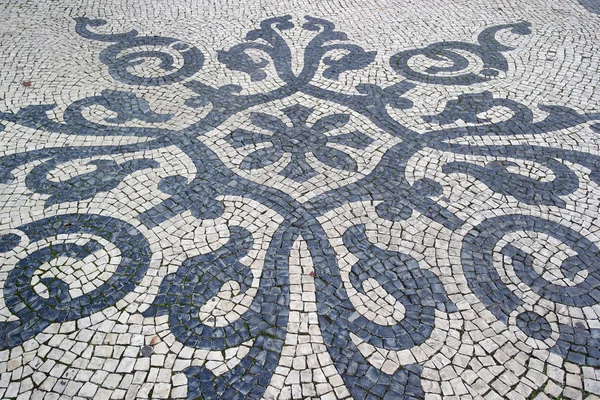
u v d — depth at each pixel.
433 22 7.14
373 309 3.47
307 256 3.82
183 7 7.45
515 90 5.73
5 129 5.02
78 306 3.45
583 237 4.01
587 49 6.54
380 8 7.49
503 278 3.68
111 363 3.14
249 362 3.15
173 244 3.90
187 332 3.31
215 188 4.40
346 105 5.45
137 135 5.00
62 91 5.61
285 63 6.19
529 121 5.25
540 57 6.36
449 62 6.23
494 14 7.37
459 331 3.34
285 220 4.11
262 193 4.36
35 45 6.42
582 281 3.67
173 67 6.08
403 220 4.12
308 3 7.61
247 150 4.82
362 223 4.09
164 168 4.61
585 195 4.39
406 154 4.80
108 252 3.83
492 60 6.28
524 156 4.80
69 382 3.04
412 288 3.61
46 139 4.92
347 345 3.25
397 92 5.68
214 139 4.95
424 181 4.50
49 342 3.24
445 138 5.01
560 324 3.39
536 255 3.85
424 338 3.30
